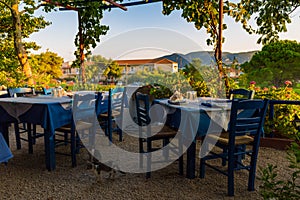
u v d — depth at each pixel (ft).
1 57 31.94
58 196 7.79
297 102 11.75
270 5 14.69
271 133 12.98
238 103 7.50
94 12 20.83
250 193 7.95
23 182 8.73
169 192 8.07
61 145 12.42
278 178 8.92
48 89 15.34
